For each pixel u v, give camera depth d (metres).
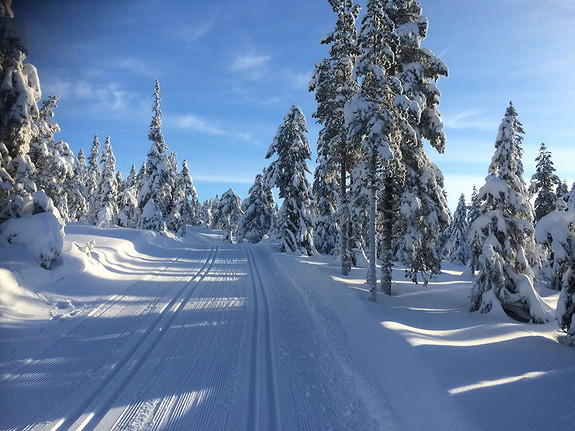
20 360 6.39
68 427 4.75
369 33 12.07
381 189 14.42
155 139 37.41
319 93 19.05
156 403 5.46
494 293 13.11
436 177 15.32
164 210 42.66
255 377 6.57
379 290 15.06
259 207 42.81
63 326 8.20
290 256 23.91
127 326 8.66
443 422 4.85
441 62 14.71
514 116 14.36
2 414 4.86
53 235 11.30
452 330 9.38
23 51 10.82
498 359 7.19
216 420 5.15
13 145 11.88
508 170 14.17
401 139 13.50
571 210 10.46
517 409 5.13
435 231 14.54
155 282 13.99
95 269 13.46
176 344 7.81
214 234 70.81
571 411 5.18
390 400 5.75
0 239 10.57
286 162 27.80
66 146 21.62
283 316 10.59
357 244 25.52
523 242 14.16
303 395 6.05
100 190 38.94
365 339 8.29
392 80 12.30
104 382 5.96
